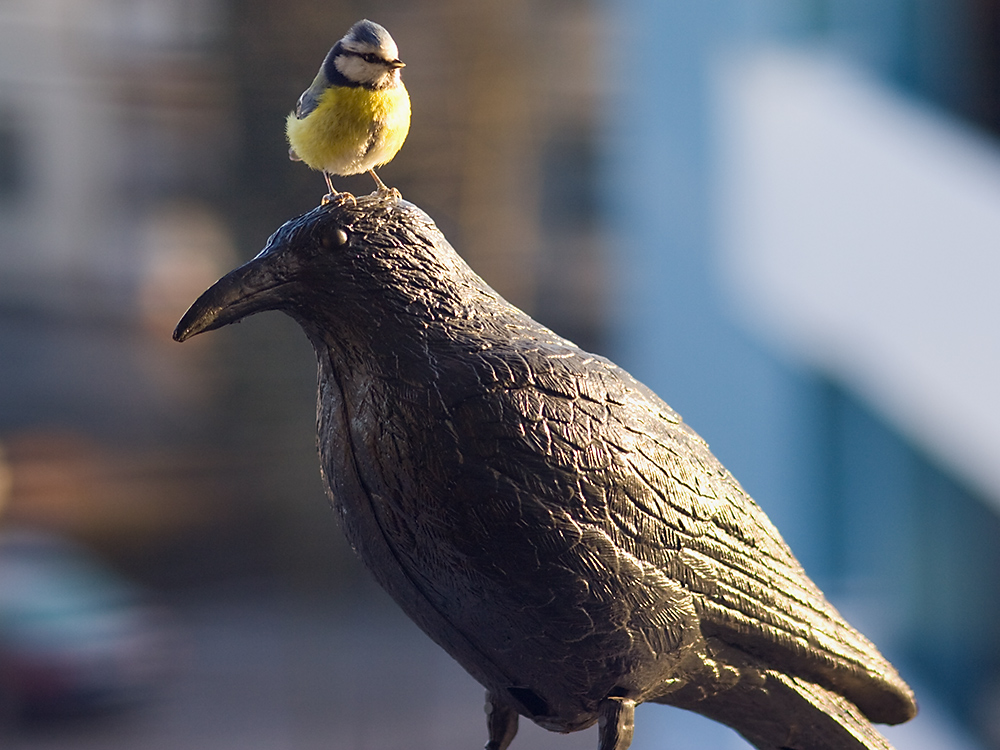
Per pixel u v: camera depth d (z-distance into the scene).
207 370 13.88
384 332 2.57
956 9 10.20
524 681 2.77
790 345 11.40
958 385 8.96
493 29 13.23
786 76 11.08
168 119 18.81
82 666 15.15
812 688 2.96
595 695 2.75
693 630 2.73
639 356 14.16
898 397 10.16
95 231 19.95
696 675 2.82
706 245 12.48
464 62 13.04
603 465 2.57
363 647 14.26
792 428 11.57
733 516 2.78
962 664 10.81
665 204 13.19
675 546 2.66
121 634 15.49
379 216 2.60
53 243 20.06
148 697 15.16
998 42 9.96
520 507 2.51
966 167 9.03
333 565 13.67
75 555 17.09
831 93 10.59
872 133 9.95
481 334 2.60
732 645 2.82
